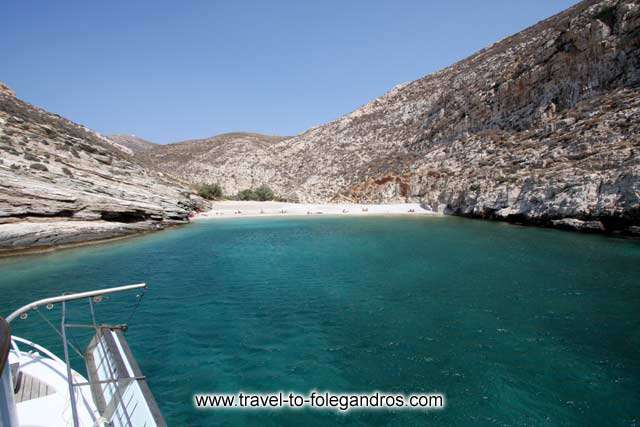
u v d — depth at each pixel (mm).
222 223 47031
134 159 66062
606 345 10156
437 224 41094
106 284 17516
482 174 48625
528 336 10852
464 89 78625
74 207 30125
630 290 14594
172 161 132500
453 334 11203
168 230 39406
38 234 25953
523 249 23594
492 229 34438
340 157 101312
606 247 22906
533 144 44969
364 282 17172
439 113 82062
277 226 42938
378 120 110500
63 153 37312
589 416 7258
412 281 17016
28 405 5660
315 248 26891
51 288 16906
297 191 93125
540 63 53312
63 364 6883
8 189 26141
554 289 15031
